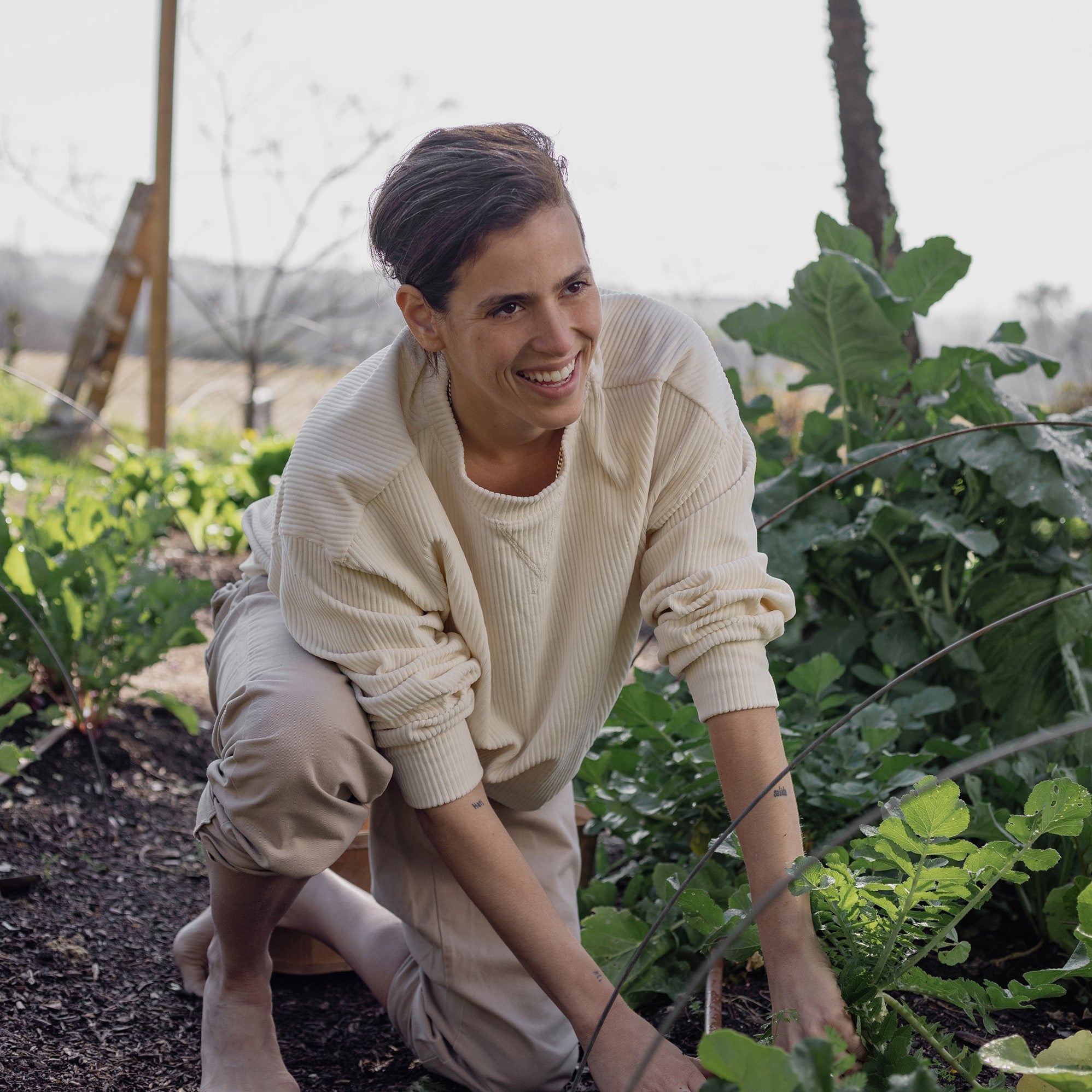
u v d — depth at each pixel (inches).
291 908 72.4
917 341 165.9
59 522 122.6
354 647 54.7
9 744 77.8
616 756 78.7
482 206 46.1
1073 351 380.5
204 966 70.7
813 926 50.9
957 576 93.1
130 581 109.0
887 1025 47.4
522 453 55.4
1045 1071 40.6
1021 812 73.5
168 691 131.2
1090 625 85.1
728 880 69.5
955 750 76.1
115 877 85.7
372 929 68.5
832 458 99.1
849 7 187.6
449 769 54.2
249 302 424.5
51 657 107.0
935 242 101.6
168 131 298.8
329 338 414.0
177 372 446.6
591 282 48.8
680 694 93.8
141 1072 62.1
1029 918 71.2
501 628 56.6
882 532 90.0
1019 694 86.3
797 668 80.5
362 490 53.0
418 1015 62.6
